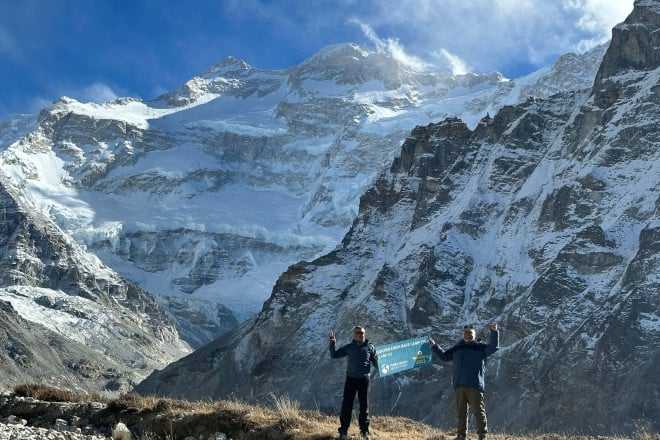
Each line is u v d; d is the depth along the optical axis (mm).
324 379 141750
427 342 25734
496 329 25000
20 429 24875
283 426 27312
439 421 116938
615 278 133875
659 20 176125
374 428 30547
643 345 112375
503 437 29141
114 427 30266
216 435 27625
